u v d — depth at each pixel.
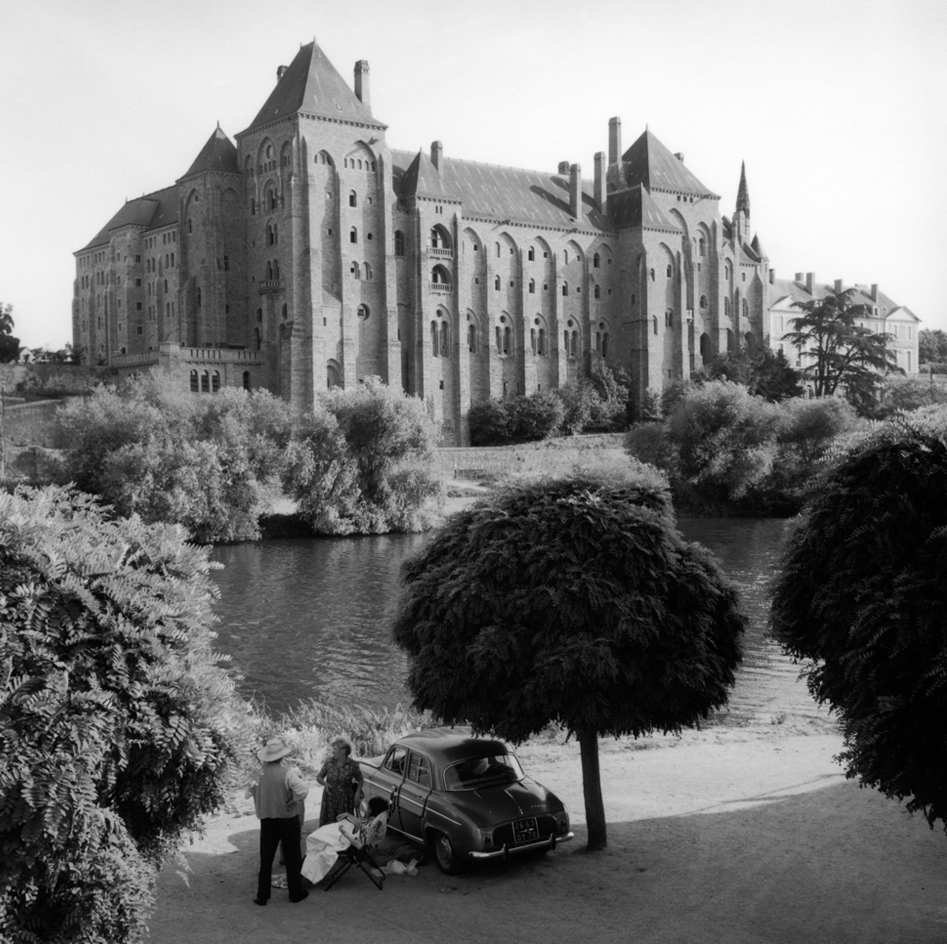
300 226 125.12
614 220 162.00
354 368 128.75
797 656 16.91
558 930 15.42
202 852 18.98
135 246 149.25
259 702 38.16
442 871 17.70
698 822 20.52
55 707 11.20
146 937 14.82
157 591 13.34
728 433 100.75
